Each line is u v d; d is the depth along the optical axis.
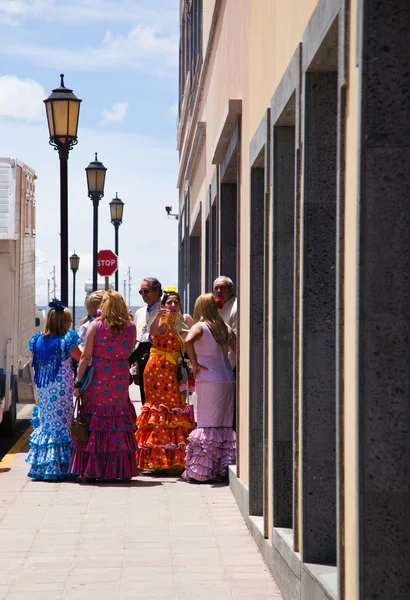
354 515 4.48
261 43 8.52
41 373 11.80
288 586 6.36
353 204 4.56
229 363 11.62
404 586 4.28
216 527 8.87
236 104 10.34
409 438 4.28
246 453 9.34
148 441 11.97
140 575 7.15
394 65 4.29
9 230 15.43
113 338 11.49
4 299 15.49
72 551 7.91
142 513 9.54
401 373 4.28
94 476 11.41
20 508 9.83
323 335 5.87
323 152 5.89
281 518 7.19
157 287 13.07
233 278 13.49
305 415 5.88
